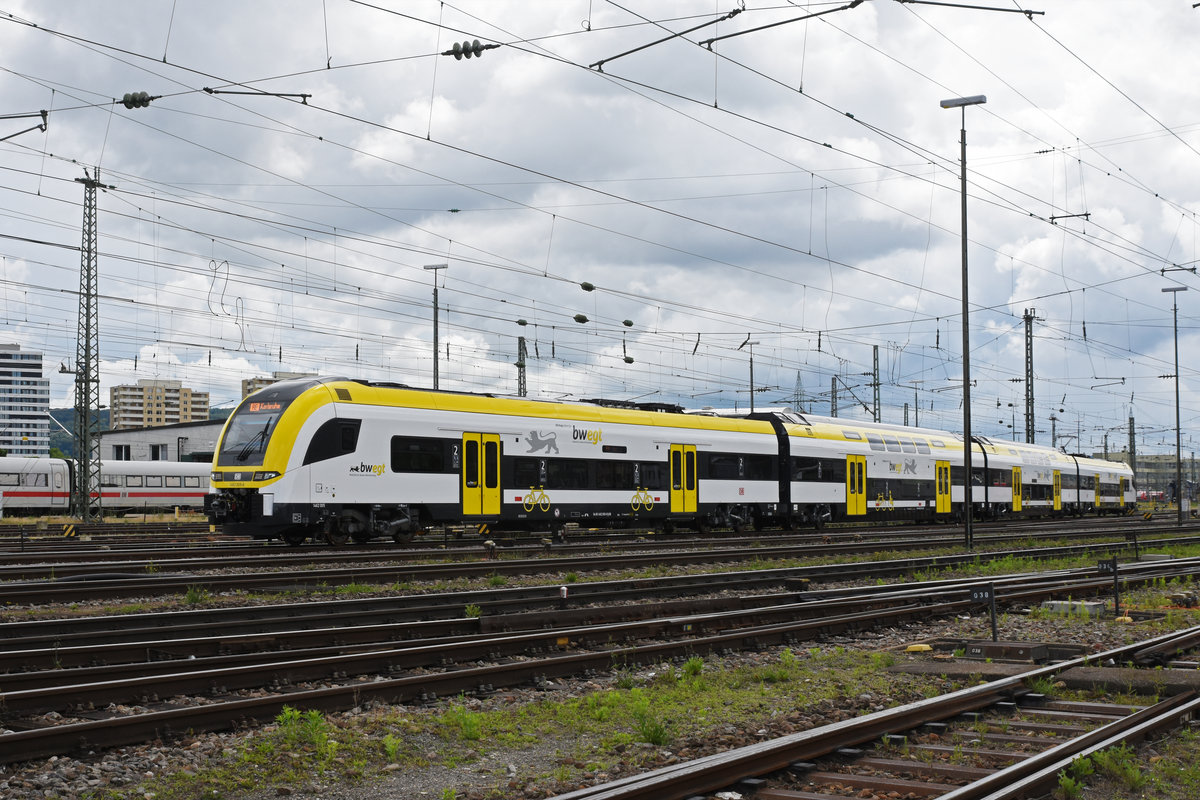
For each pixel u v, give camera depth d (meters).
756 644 13.68
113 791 7.12
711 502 36.59
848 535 37.88
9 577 19.78
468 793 7.37
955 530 43.34
